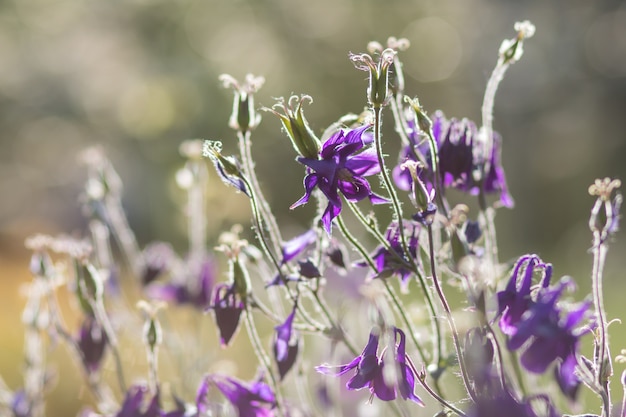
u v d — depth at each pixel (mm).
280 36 4941
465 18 5027
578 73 5441
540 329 711
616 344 1903
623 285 2488
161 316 984
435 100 4727
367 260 763
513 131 5035
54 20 6363
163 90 4562
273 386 798
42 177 5430
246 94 795
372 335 738
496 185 830
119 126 5141
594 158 4988
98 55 5852
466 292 741
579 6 5605
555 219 4586
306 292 821
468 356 722
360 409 929
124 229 988
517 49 815
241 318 796
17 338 1784
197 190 979
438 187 771
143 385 835
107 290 968
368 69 764
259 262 856
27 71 6359
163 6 5344
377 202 751
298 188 3990
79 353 893
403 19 4883
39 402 961
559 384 807
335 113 4641
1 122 6207
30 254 2973
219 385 814
